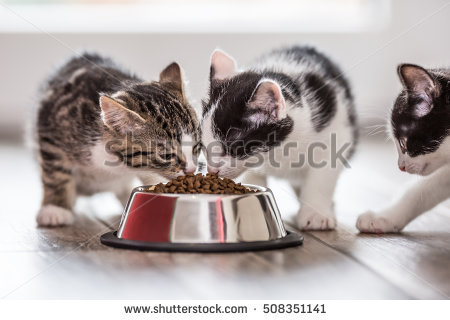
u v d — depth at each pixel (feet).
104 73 4.36
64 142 4.20
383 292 3.49
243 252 3.75
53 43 7.18
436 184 4.07
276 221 3.86
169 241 3.75
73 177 4.31
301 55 4.52
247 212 3.78
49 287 3.53
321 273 3.61
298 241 3.86
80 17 7.36
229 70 4.28
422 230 4.14
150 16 7.46
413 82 4.05
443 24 7.27
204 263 3.66
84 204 4.73
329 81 4.35
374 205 4.62
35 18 7.24
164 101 4.17
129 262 3.67
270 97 4.10
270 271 3.61
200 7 7.63
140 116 4.07
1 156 6.46
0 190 5.02
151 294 3.47
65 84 4.30
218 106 4.14
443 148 4.06
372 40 7.36
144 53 7.16
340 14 7.66
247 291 3.48
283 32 7.29
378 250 3.84
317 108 4.23
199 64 4.65
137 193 3.84
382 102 6.49
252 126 4.13
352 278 3.58
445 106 4.02
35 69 7.25
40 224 4.22
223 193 3.84
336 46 7.37
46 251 3.84
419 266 3.68
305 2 7.73
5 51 7.21
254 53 7.23
